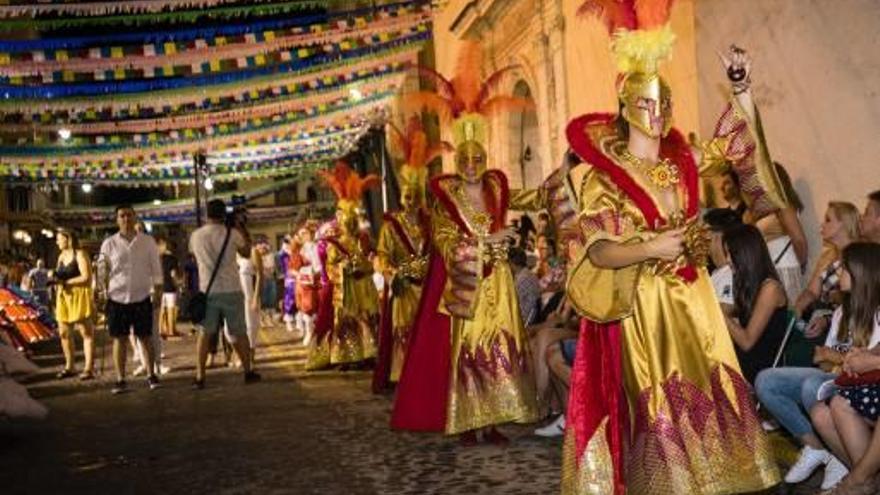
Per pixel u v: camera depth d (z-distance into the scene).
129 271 9.68
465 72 6.41
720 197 6.96
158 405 8.61
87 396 9.52
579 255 3.73
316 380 9.87
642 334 3.69
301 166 25.25
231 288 9.80
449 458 5.64
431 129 13.96
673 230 3.45
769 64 6.47
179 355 13.80
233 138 18.11
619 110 3.79
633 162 3.65
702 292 3.78
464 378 5.88
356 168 25.00
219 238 9.80
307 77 14.92
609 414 3.72
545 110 11.72
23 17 12.59
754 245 4.80
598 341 3.81
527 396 5.87
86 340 11.12
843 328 4.33
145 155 18.52
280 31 12.98
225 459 6.00
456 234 5.96
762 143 3.94
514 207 6.05
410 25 13.77
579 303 3.74
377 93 17.17
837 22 5.73
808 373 4.51
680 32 7.78
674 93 7.99
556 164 11.45
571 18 10.73
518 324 5.95
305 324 14.50
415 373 6.28
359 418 7.24
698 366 3.68
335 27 13.55
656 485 3.59
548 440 6.05
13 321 13.16
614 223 3.63
